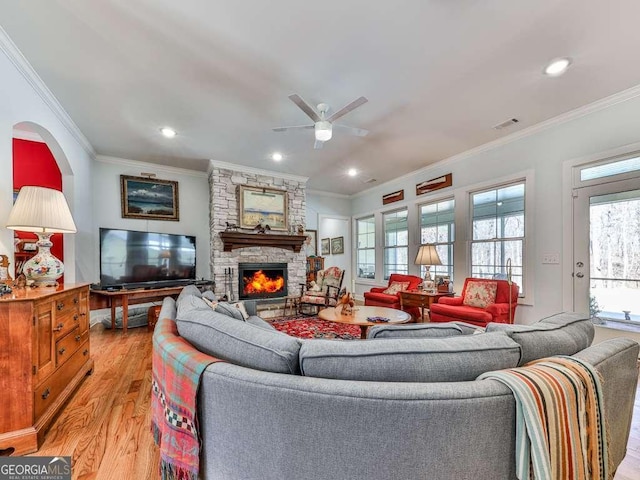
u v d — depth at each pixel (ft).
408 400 2.57
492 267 13.89
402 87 8.96
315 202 23.31
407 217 18.76
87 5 5.98
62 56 7.51
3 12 6.09
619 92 9.36
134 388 7.55
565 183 10.97
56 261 7.43
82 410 6.47
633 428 5.82
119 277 13.43
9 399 5.06
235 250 17.01
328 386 2.74
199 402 3.27
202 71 8.14
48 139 9.91
